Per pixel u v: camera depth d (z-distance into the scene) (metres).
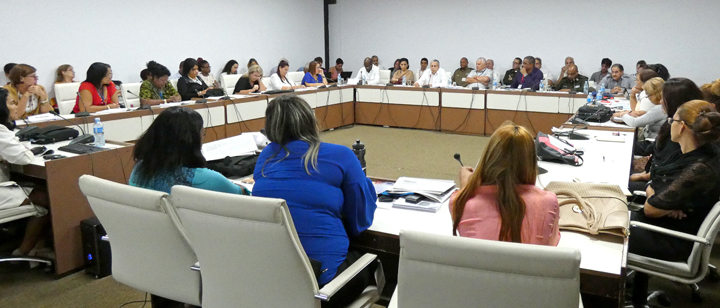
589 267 1.49
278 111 1.69
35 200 2.82
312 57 10.51
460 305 1.17
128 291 2.66
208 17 8.09
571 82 8.10
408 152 6.15
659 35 8.08
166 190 1.87
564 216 1.83
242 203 1.37
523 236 1.40
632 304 2.29
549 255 1.04
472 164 5.53
